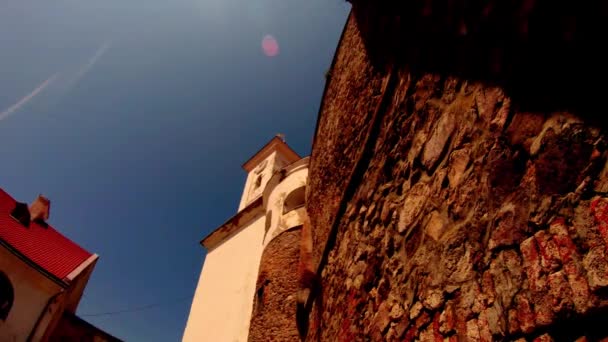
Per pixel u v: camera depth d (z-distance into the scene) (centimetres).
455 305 200
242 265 1423
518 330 155
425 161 265
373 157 366
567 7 155
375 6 420
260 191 1947
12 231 1532
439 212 236
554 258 145
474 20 221
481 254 189
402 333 253
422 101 282
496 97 197
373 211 347
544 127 162
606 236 126
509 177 179
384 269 304
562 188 148
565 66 154
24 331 1289
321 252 567
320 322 493
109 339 1698
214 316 1338
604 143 133
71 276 1523
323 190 617
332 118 599
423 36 290
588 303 128
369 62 436
